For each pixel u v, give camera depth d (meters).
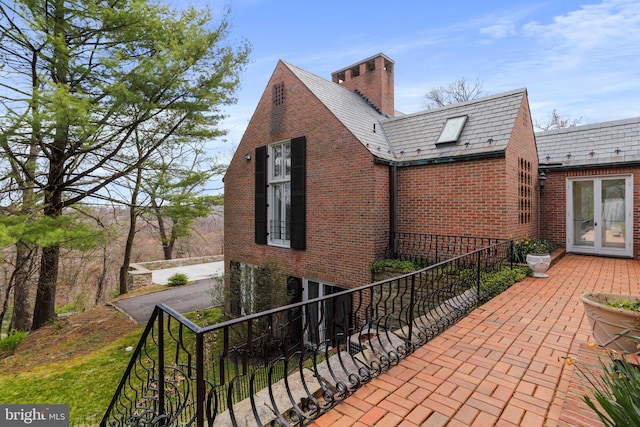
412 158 7.96
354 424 2.15
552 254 8.13
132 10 7.41
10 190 8.62
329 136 8.27
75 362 7.60
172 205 11.04
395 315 6.93
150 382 2.85
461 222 7.15
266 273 8.80
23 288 11.47
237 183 11.27
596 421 2.02
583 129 9.67
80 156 9.25
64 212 10.86
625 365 2.15
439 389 2.55
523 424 2.11
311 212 8.74
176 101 8.65
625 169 8.32
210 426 1.98
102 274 17.55
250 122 10.70
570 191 9.21
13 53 7.72
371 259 7.45
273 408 2.19
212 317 10.45
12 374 7.05
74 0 7.23
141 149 10.07
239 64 9.19
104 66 7.48
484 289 5.15
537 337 3.52
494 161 6.68
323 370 3.15
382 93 11.58
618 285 5.69
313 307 8.73
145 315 10.88
